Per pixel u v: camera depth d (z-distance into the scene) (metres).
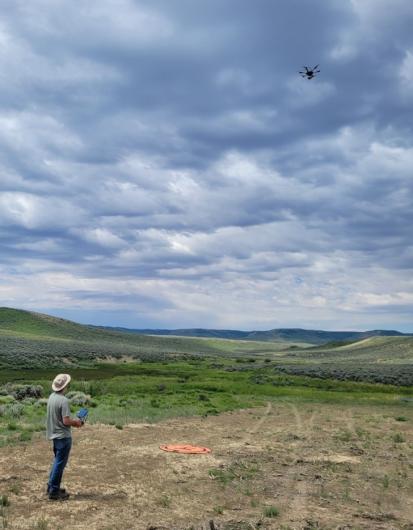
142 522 9.82
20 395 35.06
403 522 10.69
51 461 15.11
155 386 49.56
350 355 173.00
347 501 12.17
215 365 104.12
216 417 29.22
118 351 126.56
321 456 17.95
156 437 20.81
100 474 13.86
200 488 12.80
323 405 39.81
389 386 62.59
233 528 9.66
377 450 19.58
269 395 48.44
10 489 11.77
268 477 14.38
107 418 25.81
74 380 56.06
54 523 9.49
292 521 10.34
